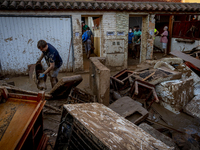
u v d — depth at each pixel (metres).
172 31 11.15
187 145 2.55
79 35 6.91
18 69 6.89
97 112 2.16
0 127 1.63
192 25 9.26
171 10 7.32
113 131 1.73
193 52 5.88
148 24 7.51
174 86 3.69
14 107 1.95
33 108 1.93
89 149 1.75
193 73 4.50
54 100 4.06
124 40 7.45
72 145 1.98
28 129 1.66
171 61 5.53
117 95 4.22
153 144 1.58
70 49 7.11
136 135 1.71
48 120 3.35
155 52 12.26
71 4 6.51
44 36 6.74
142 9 7.01
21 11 6.22
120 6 6.82
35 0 6.24
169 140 2.48
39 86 4.08
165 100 3.94
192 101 3.78
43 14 6.42
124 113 3.07
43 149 2.21
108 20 7.02
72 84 3.74
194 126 3.27
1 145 1.42
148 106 3.76
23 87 5.46
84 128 1.77
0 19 6.19
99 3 6.78
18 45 6.63
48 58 4.04
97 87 3.93
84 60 9.58
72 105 2.27
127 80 4.71
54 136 2.77
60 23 6.69
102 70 3.47
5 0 6.02
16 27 6.41
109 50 7.38
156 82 4.05
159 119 3.51
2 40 6.42
